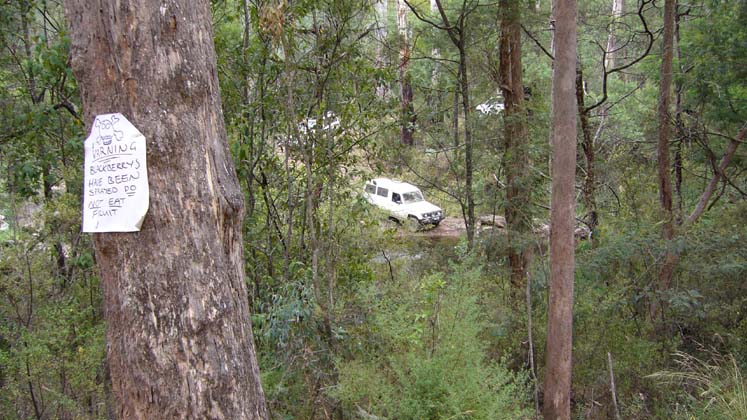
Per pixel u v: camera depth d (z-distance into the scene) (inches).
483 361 241.6
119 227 80.8
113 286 82.7
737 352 292.5
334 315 225.0
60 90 226.5
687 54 446.3
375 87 295.7
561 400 254.7
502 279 351.9
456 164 435.5
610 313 317.4
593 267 327.0
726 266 315.3
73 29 84.7
